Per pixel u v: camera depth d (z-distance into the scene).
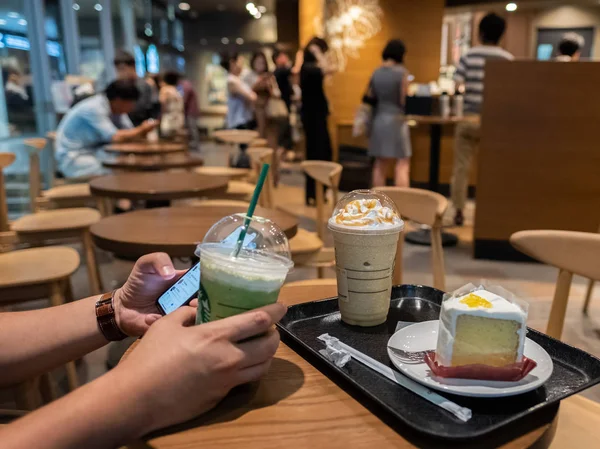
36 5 5.43
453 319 0.71
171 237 1.58
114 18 7.93
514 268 3.59
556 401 0.68
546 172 3.53
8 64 4.94
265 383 0.76
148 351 0.64
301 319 1.01
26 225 2.78
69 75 6.11
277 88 6.91
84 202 3.54
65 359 0.94
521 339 0.71
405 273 3.48
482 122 3.56
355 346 0.88
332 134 6.88
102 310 0.95
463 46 8.30
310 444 0.61
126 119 5.00
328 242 4.02
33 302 2.94
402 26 6.36
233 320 0.66
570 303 2.94
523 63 3.38
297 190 6.58
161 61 12.09
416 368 0.76
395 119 4.68
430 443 0.61
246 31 14.01
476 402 0.69
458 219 4.71
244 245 0.77
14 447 0.55
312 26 7.05
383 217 0.93
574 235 1.33
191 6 12.34
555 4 7.05
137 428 0.60
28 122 5.36
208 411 0.67
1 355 0.91
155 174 2.86
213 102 14.56
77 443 0.57
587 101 3.35
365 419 0.67
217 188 2.49
